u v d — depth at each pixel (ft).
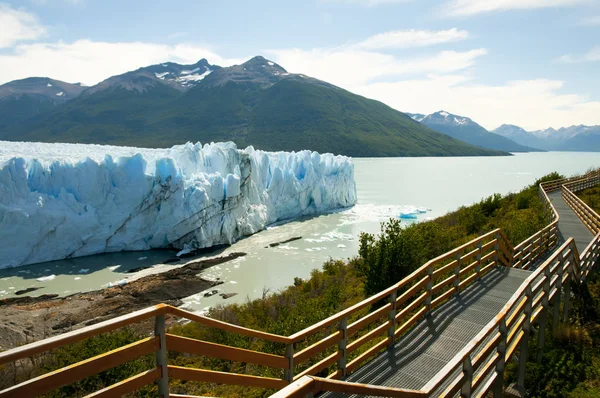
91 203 95.25
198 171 118.73
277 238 115.96
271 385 14.49
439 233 56.59
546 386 21.34
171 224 98.73
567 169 431.43
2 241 82.99
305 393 9.33
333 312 38.37
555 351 24.63
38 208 86.28
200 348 11.67
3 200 83.35
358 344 19.15
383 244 43.88
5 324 56.54
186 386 29.48
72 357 31.55
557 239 49.70
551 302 28.66
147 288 73.15
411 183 267.59
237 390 27.96
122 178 97.81
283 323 36.06
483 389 17.10
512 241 49.75
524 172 378.32
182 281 77.71
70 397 27.27
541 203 76.84
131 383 9.84
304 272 84.33
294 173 155.53
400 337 22.50
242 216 116.98
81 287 74.33
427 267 24.54
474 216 74.95
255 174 130.00
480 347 21.07
